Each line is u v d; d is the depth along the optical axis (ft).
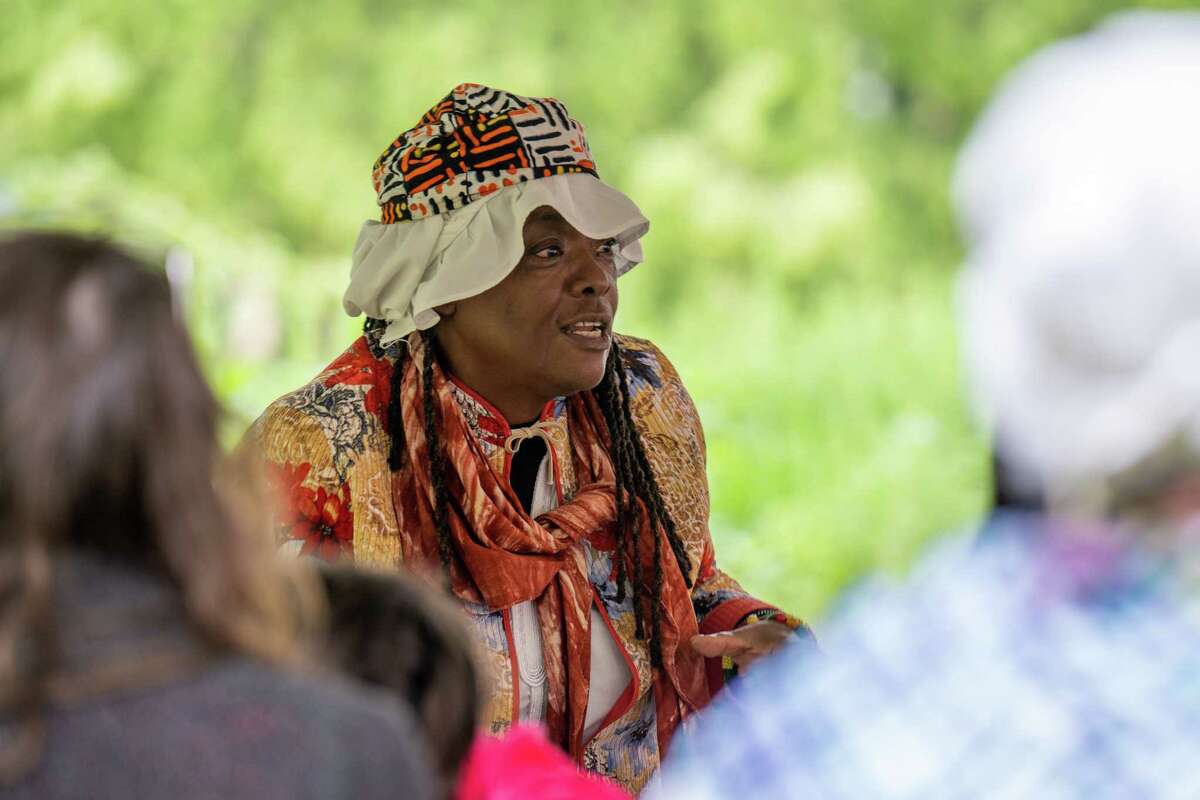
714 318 132.46
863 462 72.84
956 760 10.13
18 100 145.18
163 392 10.64
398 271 21.80
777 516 66.33
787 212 138.72
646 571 22.77
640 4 148.56
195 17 146.30
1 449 10.32
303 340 84.43
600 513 22.39
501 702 21.54
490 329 21.93
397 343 22.41
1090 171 8.98
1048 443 9.25
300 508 21.38
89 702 10.20
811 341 102.94
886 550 61.31
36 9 145.89
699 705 22.75
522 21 148.56
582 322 22.06
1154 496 9.22
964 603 10.28
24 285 10.58
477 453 22.07
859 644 10.68
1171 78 8.98
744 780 10.80
